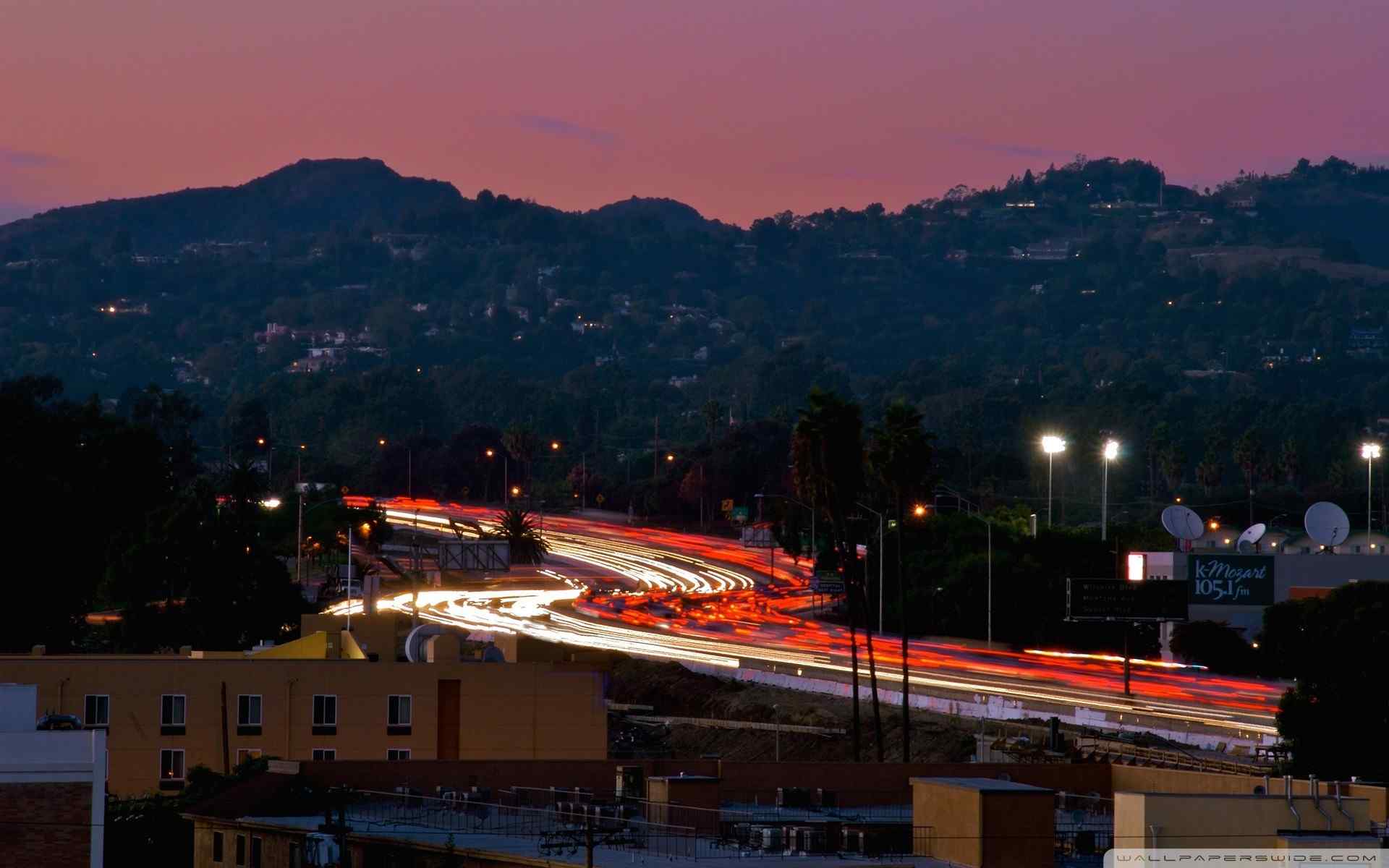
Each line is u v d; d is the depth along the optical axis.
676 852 135.12
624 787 162.12
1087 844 136.00
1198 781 158.62
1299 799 117.25
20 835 126.38
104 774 129.00
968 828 127.56
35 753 127.38
